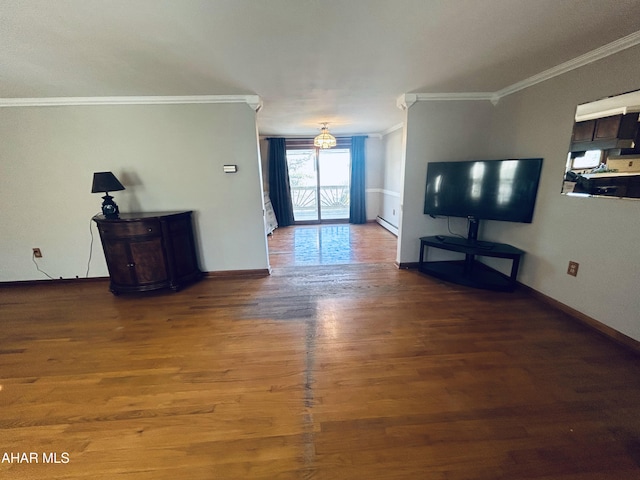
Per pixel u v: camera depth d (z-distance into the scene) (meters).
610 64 2.04
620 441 1.37
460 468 1.27
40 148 3.12
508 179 2.91
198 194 3.43
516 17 1.61
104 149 3.20
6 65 2.09
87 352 2.15
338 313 2.66
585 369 1.85
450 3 1.46
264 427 1.50
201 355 2.09
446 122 3.36
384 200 6.77
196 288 3.32
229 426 1.51
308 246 5.14
